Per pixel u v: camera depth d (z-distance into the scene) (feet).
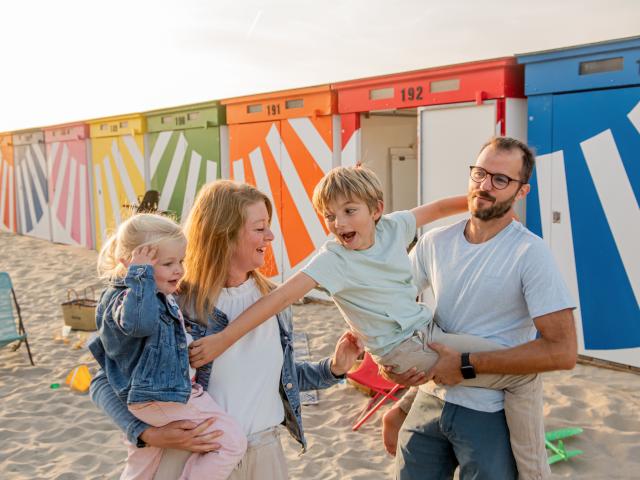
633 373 18.93
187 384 6.68
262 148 30.83
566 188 19.79
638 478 13.37
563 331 7.62
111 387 7.18
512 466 8.16
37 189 53.36
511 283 8.02
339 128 27.17
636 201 18.21
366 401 17.98
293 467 14.64
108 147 43.60
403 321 8.13
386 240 8.31
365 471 14.26
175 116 36.68
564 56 19.17
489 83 21.16
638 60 17.65
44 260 43.11
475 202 8.21
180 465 7.07
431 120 23.34
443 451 8.81
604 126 18.69
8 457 15.55
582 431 15.37
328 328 24.84
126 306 6.36
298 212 29.22
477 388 8.13
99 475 14.56
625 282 18.72
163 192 38.70
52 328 26.78
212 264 7.30
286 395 7.89
